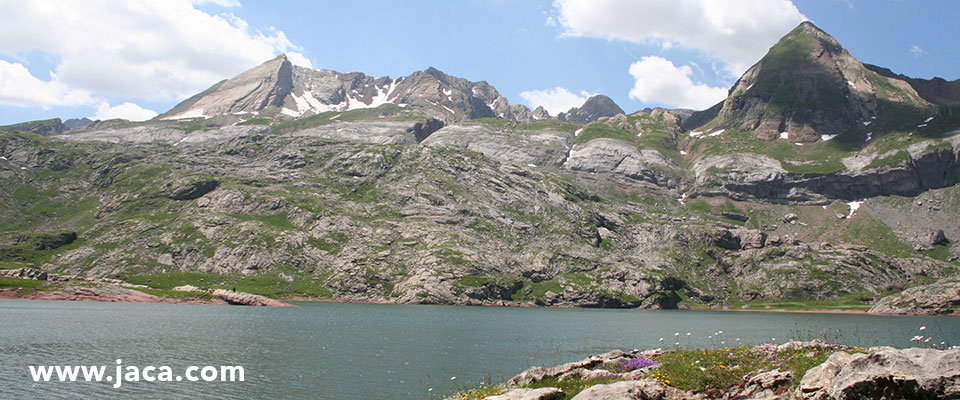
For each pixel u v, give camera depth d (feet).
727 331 453.17
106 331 337.52
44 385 194.70
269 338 337.11
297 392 195.11
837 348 117.70
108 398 181.06
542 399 112.27
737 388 106.73
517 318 602.85
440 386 207.00
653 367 128.06
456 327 463.83
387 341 344.49
